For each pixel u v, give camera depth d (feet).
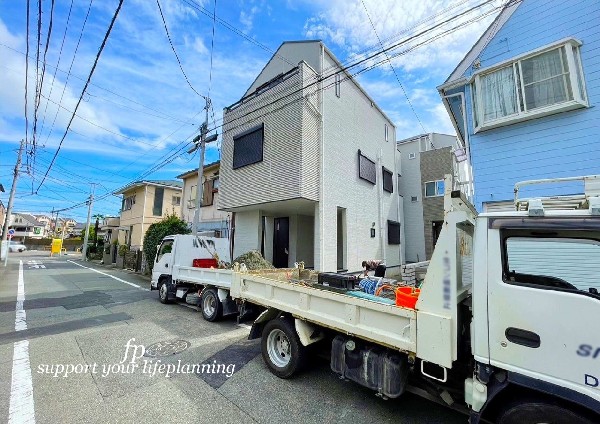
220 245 29.55
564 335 6.18
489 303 7.17
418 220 55.83
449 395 8.63
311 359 12.69
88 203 93.61
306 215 41.73
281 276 17.24
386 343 8.84
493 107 22.77
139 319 21.12
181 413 9.66
